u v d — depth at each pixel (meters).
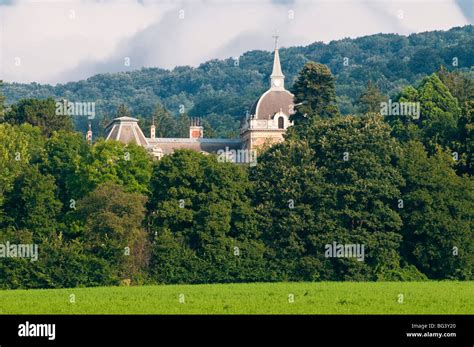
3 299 175.25
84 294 185.38
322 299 169.75
